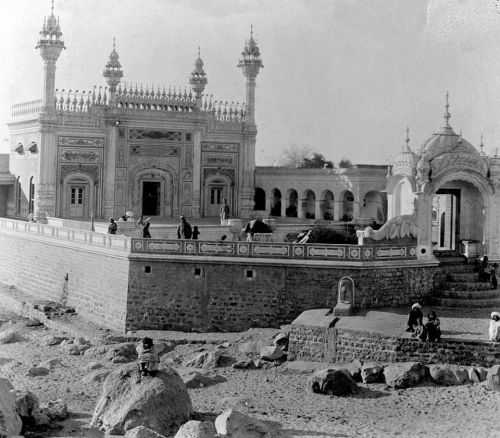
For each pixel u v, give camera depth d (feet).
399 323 116.06
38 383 109.50
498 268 141.38
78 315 148.77
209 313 132.16
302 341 115.65
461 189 146.30
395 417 93.04
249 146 218.18
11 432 84.53
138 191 202.80
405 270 130.21
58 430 89.51
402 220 135.03
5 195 216.54
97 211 197.47
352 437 86.07
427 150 138.62
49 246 161.89
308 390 103.76
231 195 217.36
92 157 196.03
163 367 96.78
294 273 128.98
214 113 214.07
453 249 147.43
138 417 89.20
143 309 133.69
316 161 301.02
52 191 189.26
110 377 94.73
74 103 194.08
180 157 207.41
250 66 216.95
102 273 141.79
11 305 162.61
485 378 102.37
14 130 209.97
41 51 186.80
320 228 168.45
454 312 124.57
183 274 132.77
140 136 201.67
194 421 84.33
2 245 184.96
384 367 106.22
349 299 124.16
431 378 103.96
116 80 198.90
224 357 117.29
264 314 130.21
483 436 85.76
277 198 235.20
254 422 85.40
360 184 200.95
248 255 131.13
